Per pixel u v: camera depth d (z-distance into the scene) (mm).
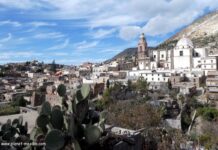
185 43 97188
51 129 5824
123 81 81938
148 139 11383
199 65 90625
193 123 36688
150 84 77438
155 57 106688
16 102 36688
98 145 6766
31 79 108812
